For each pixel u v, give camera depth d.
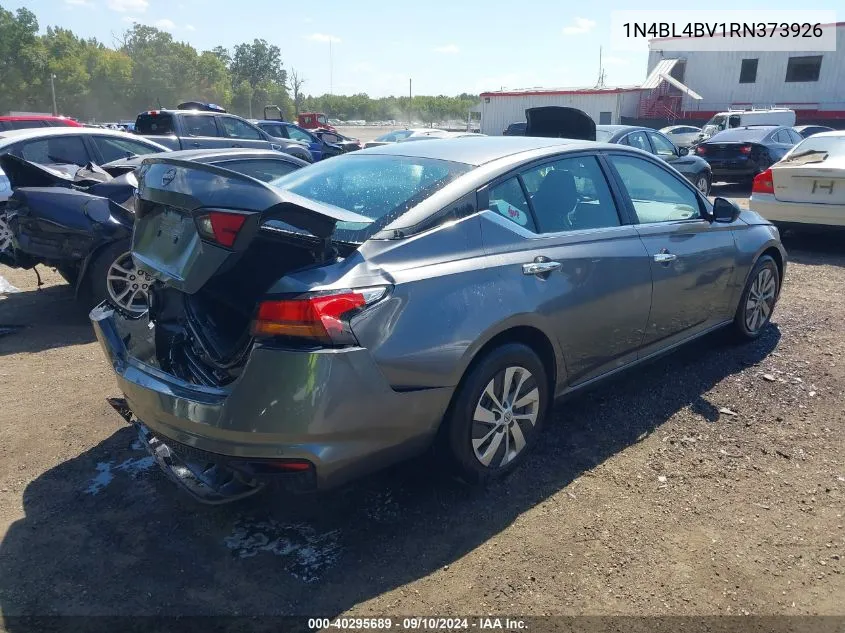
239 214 2.40
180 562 2.73
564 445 3.60
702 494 3.15
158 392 2.78
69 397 4.32
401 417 2.72
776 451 3.53
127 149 8.41
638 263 3.70
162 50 87.62
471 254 2.99
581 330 3.43
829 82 32.22
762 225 4.95
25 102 71.56
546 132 8.51
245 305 3.03
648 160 4.16
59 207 5.55
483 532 2.89
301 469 2.57
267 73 114.19
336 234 2.85
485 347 3.03
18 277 7.63
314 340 2.50
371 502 3.12
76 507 3.12
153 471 3.42
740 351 4.92
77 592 2.57
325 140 19.09
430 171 3.30
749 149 14.95
